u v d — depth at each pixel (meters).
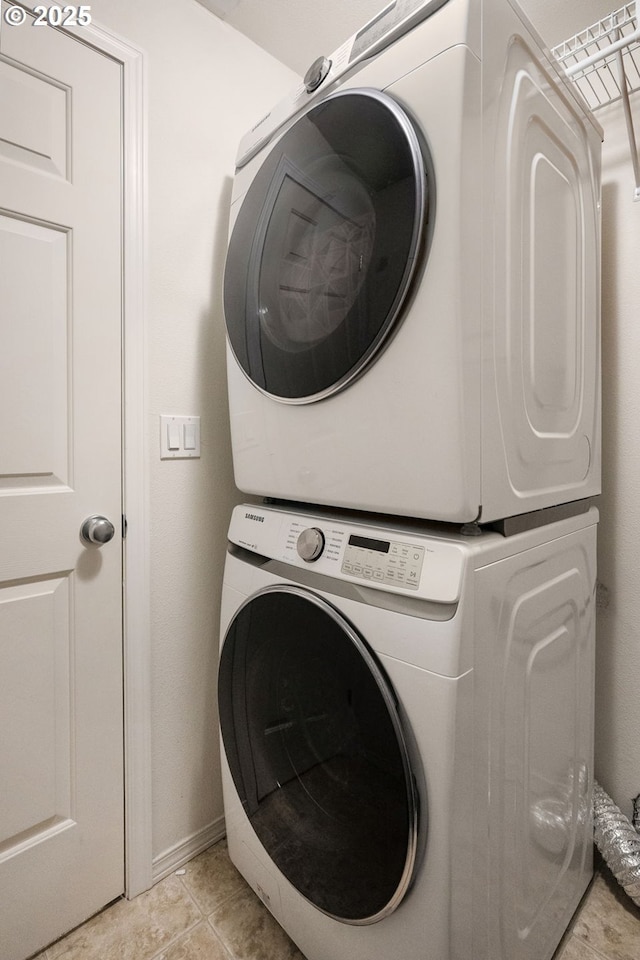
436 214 0.72
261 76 1.47
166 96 1.24
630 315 1.29
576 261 1.08
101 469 1.15
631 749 1.31
